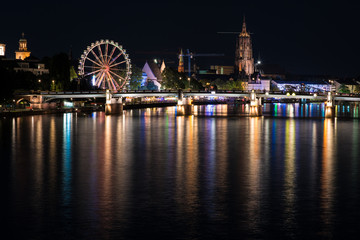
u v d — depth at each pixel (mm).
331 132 199750
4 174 112062
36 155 137500
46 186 100188
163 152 144875
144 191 96000
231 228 75375
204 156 137875
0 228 75375
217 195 93062
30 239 71562
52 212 82312
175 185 101250
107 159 132000
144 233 73500
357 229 75250
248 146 158375
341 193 95125
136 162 127688
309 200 89812
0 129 193500
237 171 116312
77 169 118000
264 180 106375
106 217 79938
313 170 118062
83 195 92812
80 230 74562
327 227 75938
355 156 139000
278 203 87812
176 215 80938
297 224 77125
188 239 71500
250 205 86500
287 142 168625
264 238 71875
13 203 87500
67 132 189375
